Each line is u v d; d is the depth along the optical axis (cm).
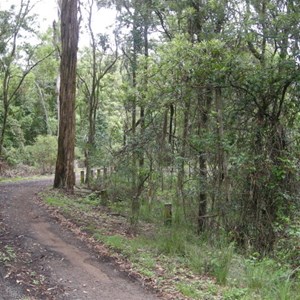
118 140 1845
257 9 964
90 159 1819
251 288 634
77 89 3156
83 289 595
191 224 1109
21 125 3725
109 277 658
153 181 1209
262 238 935
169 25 1502
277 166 952
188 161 1095
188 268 727
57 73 3138
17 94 3291
